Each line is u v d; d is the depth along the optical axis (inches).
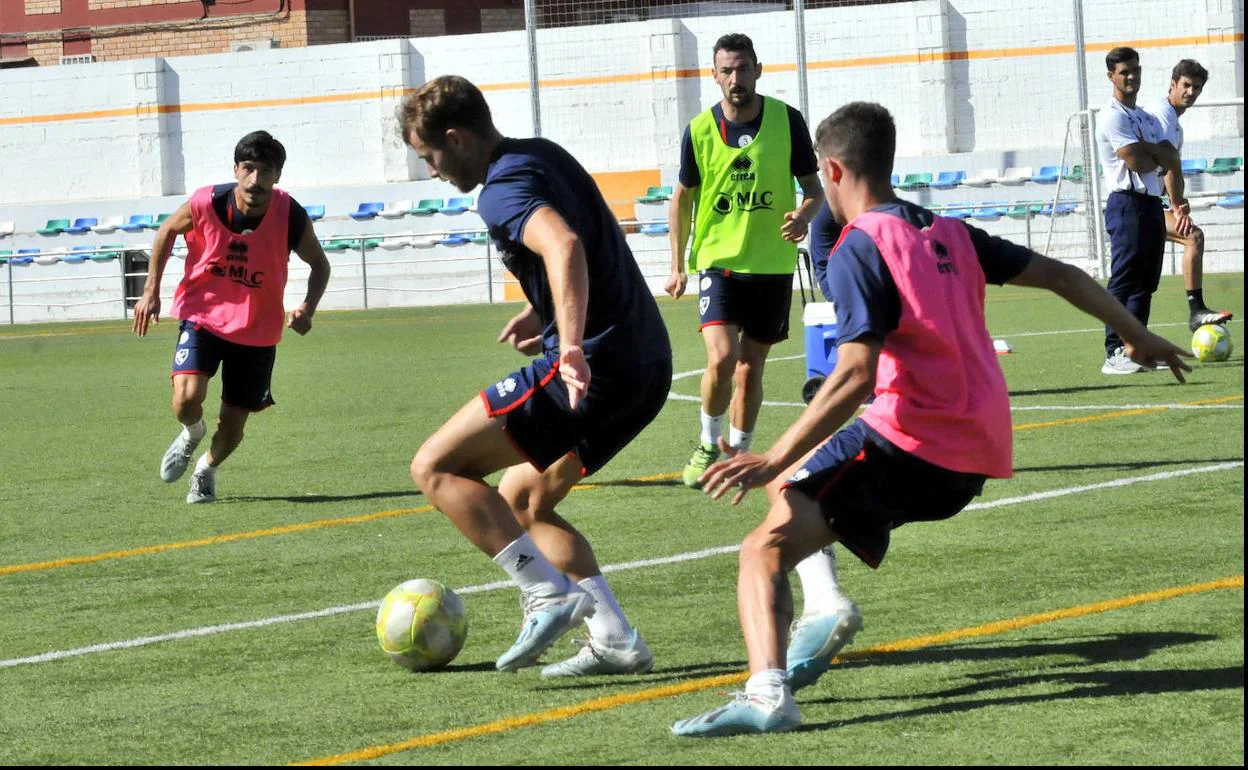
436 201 2076.8
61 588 445.7
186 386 574.9
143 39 2368.4
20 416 925.8
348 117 2138.3
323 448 737.0
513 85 2087.8
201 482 591.5
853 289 272.8
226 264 571.5
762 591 279.9
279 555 482.6
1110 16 1904.5
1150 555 413.7
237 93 2175.2
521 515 334.0
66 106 2224.4
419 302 2062.0
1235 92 1865.2
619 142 2050.9
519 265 315.0
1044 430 661.9
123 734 296.2
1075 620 349.4
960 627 350.9
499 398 318.0
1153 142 816.3
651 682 319.6
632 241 2011.6
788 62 1995.6
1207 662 309.0
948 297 280.4
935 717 283.6
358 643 364.2
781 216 581.3
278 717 303.4
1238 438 608.1
